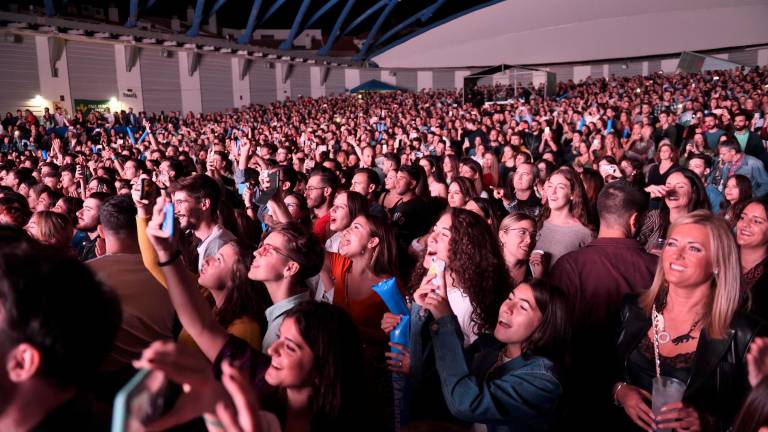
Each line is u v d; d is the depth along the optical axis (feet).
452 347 6.19
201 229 10.55
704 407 5.71
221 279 7.32
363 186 15.81
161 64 84.38
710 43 95.91
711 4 94.58
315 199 14.38
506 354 6.59
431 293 6.49
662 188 11.00
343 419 5.19
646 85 74.33
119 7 92.27
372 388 6.90
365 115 69.97
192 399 2.89
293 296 7.06
